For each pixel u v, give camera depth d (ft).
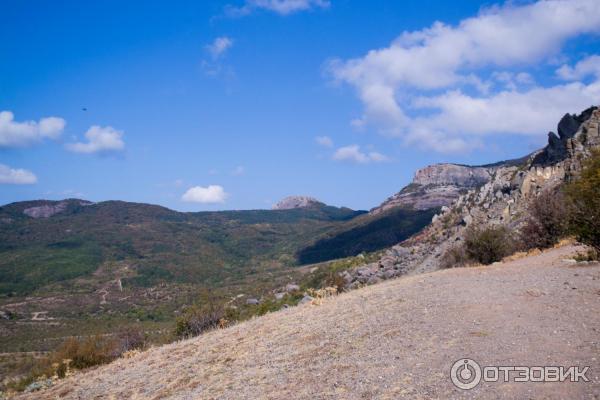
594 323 23.70
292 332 37.47
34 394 42.04
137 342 71.56
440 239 141.28
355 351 27.55
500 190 147.95
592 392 16.80
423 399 18.85
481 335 24.75
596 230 45.27
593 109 133.90
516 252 74.64
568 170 110.73
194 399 27.32
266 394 24.40
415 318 31.40
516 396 17.56
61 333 199.72
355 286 102.12
